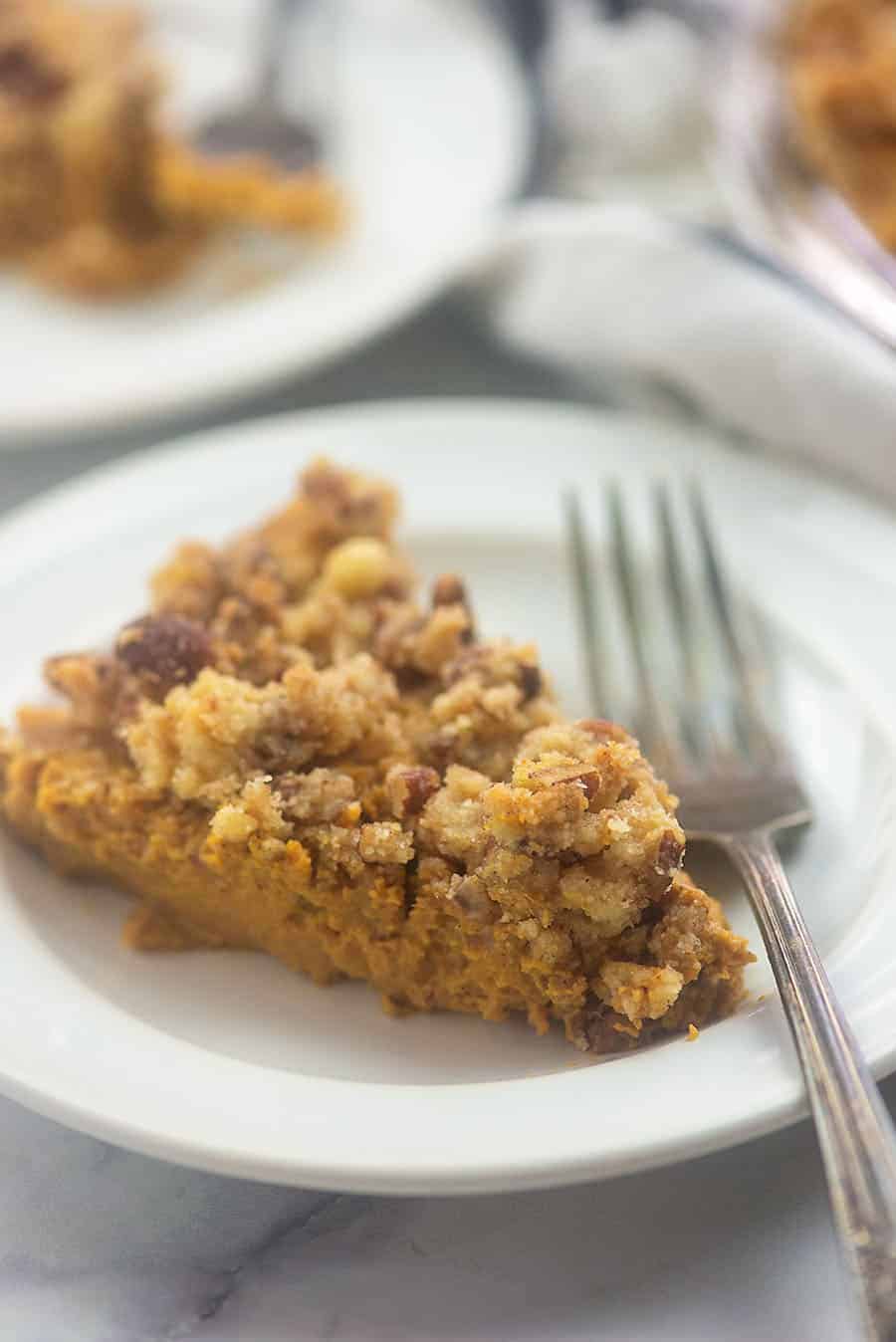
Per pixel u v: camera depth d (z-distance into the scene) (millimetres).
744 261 416
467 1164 268
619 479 387
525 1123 273
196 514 380
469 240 440
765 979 296
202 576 344
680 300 414
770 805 323
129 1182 295
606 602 373
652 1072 279
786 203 431
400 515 378
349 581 343
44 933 315
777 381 402
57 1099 278
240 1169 271
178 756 312
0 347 448
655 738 337
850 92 430
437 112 504
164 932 315
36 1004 297
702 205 474
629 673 360
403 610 337
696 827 319
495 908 293
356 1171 269
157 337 448
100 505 381
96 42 509
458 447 392
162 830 310
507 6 525
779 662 354
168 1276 285
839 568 365
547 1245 284
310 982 310
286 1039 301
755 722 338
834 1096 267
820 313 401
